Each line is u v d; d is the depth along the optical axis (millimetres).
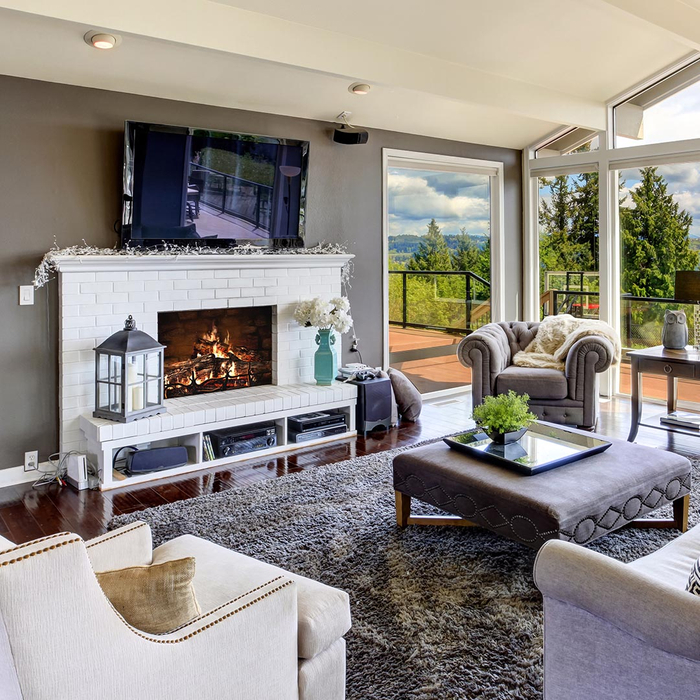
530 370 5160
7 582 1053
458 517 3338
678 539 2133
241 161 4707
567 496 2633
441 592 2652
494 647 2270
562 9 4227
